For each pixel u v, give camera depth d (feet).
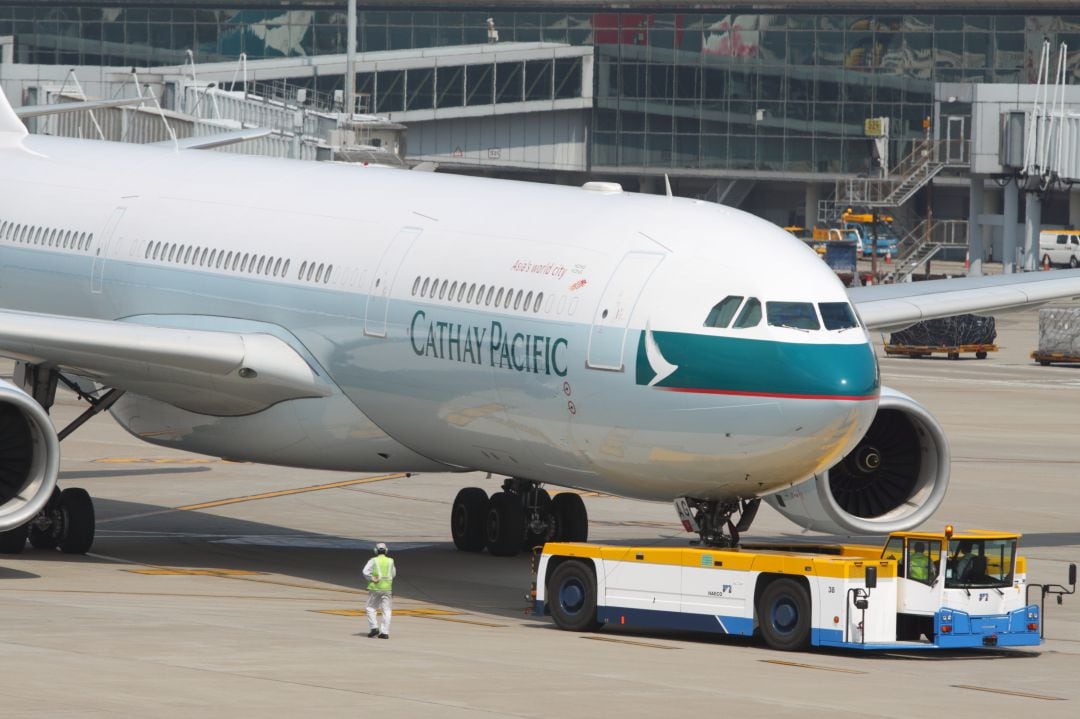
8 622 251.19
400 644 245.86
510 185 330.95
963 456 554.87
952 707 211.82
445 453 316.40
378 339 314.35
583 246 291.99
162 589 302.45
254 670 216.74
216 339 324.19
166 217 372.58
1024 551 380.58
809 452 267.80
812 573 251.60
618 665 234.17
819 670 237.86
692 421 268.41
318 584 320.29
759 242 280.72
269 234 346.74
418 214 326.65
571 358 280.10
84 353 322.14
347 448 331.36
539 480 307.78
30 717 181.27
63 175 412.57
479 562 357.00
